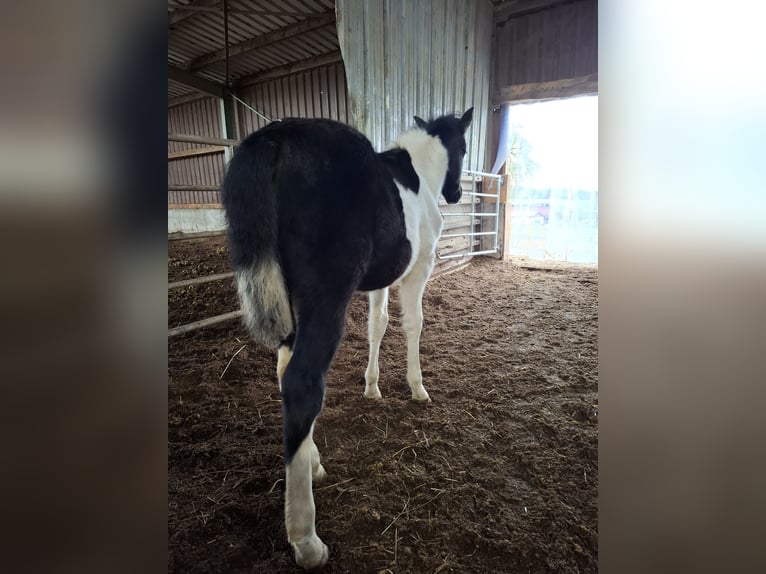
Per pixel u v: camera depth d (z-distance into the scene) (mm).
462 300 4715
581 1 6473
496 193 7539
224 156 3455
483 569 1302
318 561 1279
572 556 1351
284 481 1683
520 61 7168
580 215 9953
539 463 1826
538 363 2977
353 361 2955
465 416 2215
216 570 1270
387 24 4617
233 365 2709
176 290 3729
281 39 6473
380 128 4766
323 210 1403
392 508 1540
